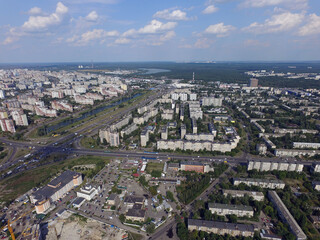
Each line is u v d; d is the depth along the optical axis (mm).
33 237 194875
